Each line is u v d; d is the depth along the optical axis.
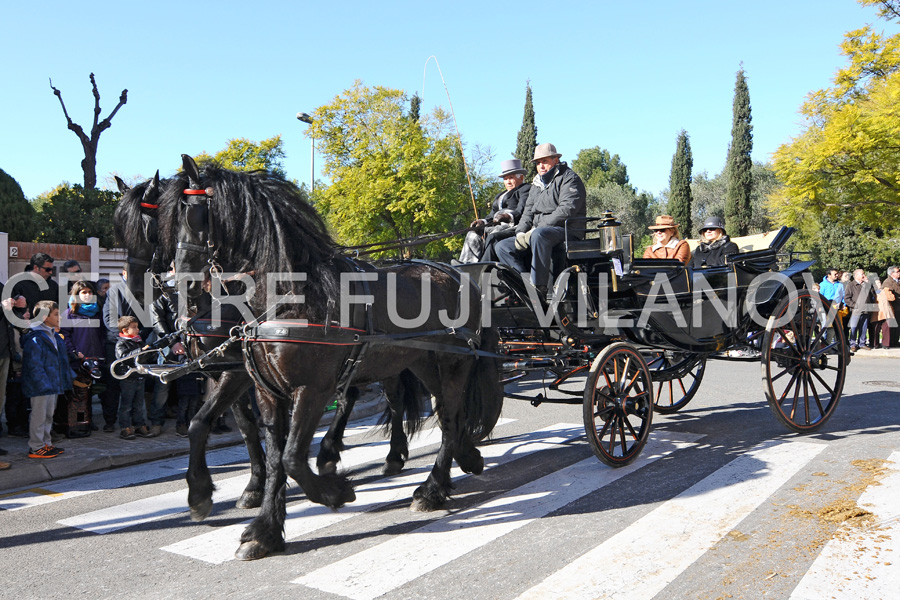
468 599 3.02
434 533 3.88
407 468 5.39
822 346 6.20
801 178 15.91
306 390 3.67
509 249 5.70
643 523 3.88
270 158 36.16
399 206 20.66
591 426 4.81
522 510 4.22
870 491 4.25
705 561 3.34
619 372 5.15
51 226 12.50
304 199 4.05
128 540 3.91
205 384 6.76
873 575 3.13
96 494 4.87
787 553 3.40
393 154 21.16
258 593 3.16
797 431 5.88
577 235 5.52
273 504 3.69
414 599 3.04
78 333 6.46
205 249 3.74
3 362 6.01
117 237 4.04
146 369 4.13
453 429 4.55
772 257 6.44
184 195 3.75
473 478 5.01
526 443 6.02
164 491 4.91
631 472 4.93
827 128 15.16
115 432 6.78
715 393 8.29
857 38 15.95
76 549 3.78
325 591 3.15
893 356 13.09
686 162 39.62
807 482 4.49
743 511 4.00
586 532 3.79
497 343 5.08
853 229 24.03
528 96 36.66
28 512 4.46
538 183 5.99
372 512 4.32
